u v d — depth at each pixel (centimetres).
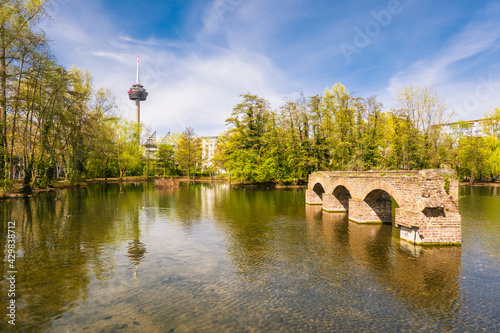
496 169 5788
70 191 4106
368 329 736
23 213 2266
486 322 777
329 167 5131
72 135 3953
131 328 720
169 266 1177
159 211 2553
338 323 762
